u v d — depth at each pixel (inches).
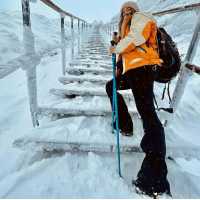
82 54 236.4
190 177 73.4
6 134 95.0
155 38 68.2
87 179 67.2
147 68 67.1
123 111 81.6
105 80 135.0
